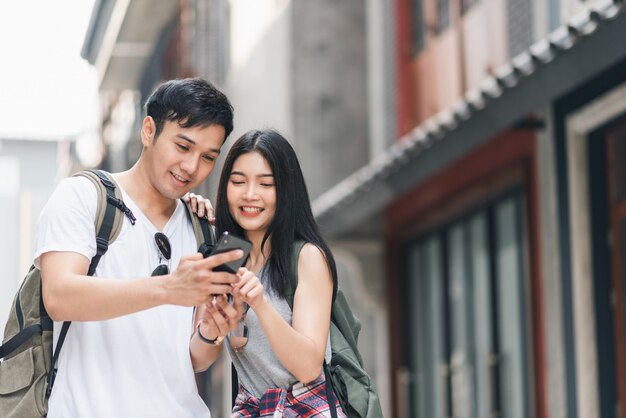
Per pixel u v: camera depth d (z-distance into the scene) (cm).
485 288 1339
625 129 1016
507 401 1270
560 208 1098
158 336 455
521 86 910
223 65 2136
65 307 431
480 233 1353
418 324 1587
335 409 461
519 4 1211
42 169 3450
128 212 457
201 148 448
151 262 460
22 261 3391
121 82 2642
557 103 1102
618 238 1043
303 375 448
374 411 467
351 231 1611
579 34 802
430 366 1541
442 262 1485
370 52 1759
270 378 464
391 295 1631
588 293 1062
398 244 1630
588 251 1063
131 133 2620
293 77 1758
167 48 2273
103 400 446
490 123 975
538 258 1163
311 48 1766
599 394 1052
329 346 472
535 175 1170
